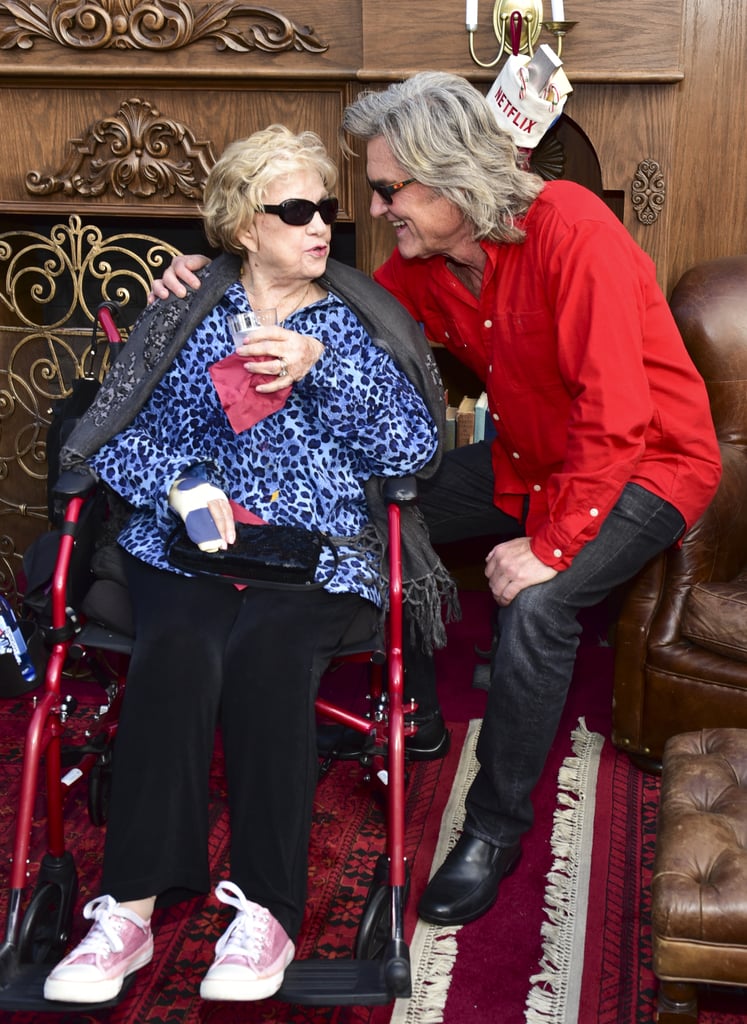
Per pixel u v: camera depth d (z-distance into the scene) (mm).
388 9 2668
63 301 3373
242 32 2758
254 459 1994
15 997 1677
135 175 2896
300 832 1745
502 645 1981
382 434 1963
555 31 2576
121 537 2031
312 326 1992
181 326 1986
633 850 2182
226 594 1892
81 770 2025
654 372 2072
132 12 2744
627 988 1839
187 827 1739
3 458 3205
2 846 2227
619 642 2346
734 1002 1786
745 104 2912
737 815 1729
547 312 2012
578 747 2521
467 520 2527
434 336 2436
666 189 2744
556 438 2150
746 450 2537
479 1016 1791
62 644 1884
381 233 2895
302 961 1742
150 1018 1798
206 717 1773
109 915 1687
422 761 2516
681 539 2238
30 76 2830
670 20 2600
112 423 1995
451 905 1993
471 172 1951
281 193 1878
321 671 1839
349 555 1976
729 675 2225
